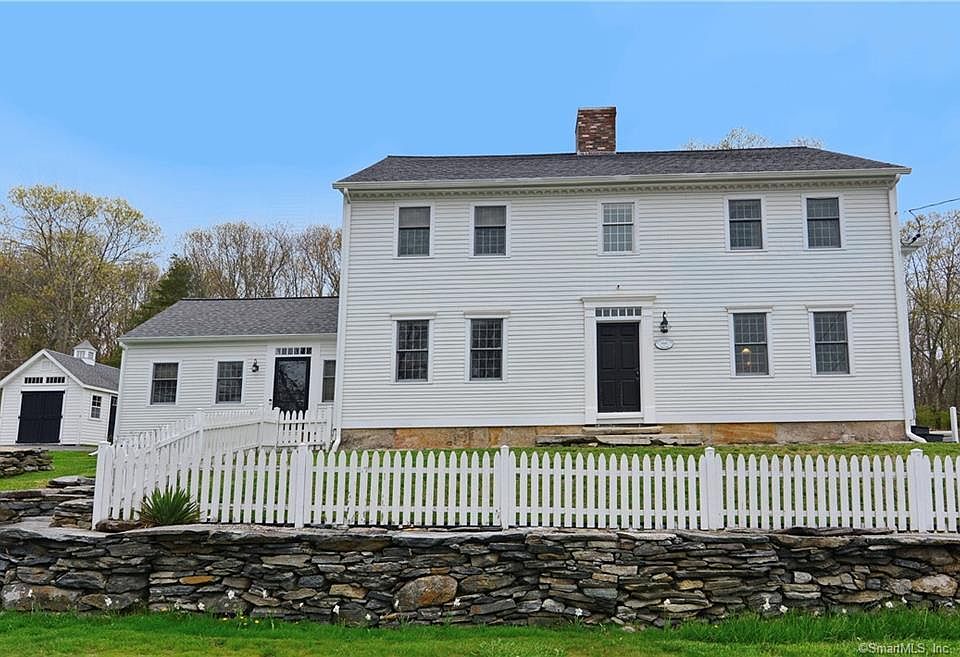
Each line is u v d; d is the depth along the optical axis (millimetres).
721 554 8156
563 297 18594
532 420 18156
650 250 18547
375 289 18969
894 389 17516
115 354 45188
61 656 6461
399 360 18719
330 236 55031
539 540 8156
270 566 8180
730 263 18328
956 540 8188
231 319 23469
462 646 6934
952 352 39594
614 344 18453
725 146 42719
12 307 45375
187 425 11938
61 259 45656
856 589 8133
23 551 8445
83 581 8227
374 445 18312
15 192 45156
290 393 21703
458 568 8133
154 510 8852
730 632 7441
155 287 48312
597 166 20266
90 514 9531
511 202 19094
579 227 18828
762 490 8891
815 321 18000
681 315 18250
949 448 15977
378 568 8125
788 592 8094
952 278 39562
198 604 8125
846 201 18281
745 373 17906
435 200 19234
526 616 8016
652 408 17938
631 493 9070
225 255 54125
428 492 9008
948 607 8055
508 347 18500
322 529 8633
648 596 8023
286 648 6852
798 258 18203
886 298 17859
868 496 8781
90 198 46375
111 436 31266
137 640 7000
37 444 28828
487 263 18859
